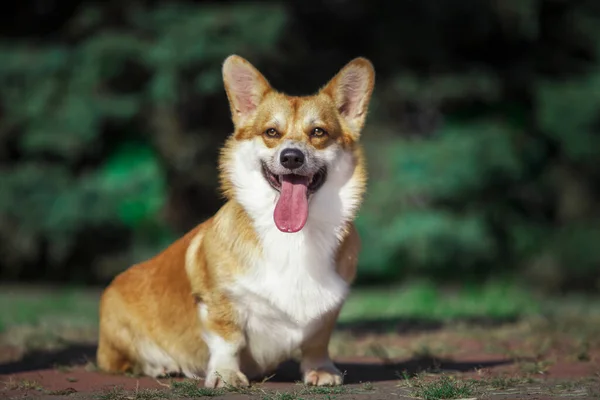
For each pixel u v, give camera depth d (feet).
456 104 83.87
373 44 84.94
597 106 78.38
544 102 79.77
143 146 74.28
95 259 75.46
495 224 81.61
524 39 84.64
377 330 37.24
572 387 19.98
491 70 83.51
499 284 74.28
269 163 21.20
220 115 78.28
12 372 25.02
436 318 42.14
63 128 69.05
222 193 22.47
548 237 83.15
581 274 80.64
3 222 68.74
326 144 21.83
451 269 79.36
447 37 84.23
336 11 85.40
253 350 21.48
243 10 71.10
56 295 64.49
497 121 81.46
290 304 20.65
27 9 82.58
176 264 22.94
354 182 22.27
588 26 84.02
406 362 26.81
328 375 21.40
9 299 59.36
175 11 71.31
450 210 78.07
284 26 72.23
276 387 21.01
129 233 74.02
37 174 70.08
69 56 71.41
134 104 70.54
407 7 81.05
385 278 80.43
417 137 82.89
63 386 21.52
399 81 80.84
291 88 81.10
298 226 20.58
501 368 24.52
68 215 68.39
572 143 79.66
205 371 22.67
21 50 72.79
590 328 34.94
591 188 84.84
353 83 23.18
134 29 72.38
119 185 70.18
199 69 69.31
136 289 23.75
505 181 79.71
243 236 21.02
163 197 72.13
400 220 75.05
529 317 39.09
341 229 21.59
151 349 23.39
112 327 23.88
